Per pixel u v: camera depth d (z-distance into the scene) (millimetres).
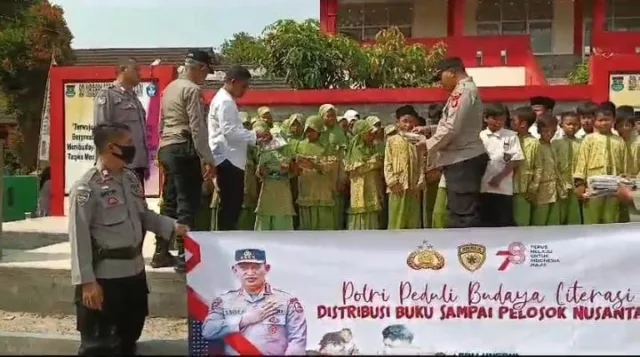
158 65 10922
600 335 6023
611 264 6031
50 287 7207
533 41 23656
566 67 22953
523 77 20516
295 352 5871
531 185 7492
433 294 5996
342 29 24344
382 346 5922
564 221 7785
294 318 5914
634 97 11023
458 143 6664
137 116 7098
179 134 6766
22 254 8148
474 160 6652
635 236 6023
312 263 5938
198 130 6617
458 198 6703
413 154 7594
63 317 7133
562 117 8062
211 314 5855
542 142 7621
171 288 6984
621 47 20797
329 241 5945
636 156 7898
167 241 6848
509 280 6016
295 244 5934
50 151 11203
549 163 7574
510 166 7164
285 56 16594
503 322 6012
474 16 23844
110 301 5367
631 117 7918
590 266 6035
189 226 6730
